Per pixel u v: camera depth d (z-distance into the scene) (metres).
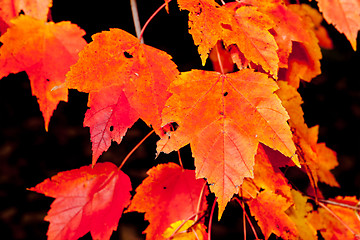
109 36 0.50
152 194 0.54
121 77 0.49
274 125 0.49
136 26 0.53
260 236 1.00
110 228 0.53
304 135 0.56
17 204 1.10
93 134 0.49
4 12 0.53
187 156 1.02
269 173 0.53
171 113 0.49
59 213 0.53
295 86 0.56
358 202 0.58
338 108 1.47
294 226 0.53
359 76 1.57
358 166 1.29
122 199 0.54
